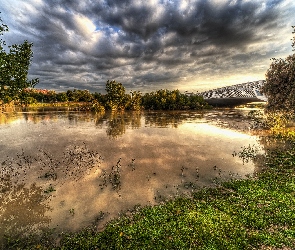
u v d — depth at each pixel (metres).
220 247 6.88
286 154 17.14
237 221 8.23
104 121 38.84
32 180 12.55
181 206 9.47
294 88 21.58
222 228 7.80
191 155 17.44
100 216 8.97
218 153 17.98
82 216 8.97
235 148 19.53
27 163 15.46
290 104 22.22
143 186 11.80
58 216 8.97
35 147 19.89
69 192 11.05
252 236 7.36
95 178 12.85
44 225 8.38
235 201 9.88
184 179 12.76
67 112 57.88
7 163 15.46
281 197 9.98
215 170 14.19
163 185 11.95
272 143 21.09
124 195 10.76
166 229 7.80
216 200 9.98
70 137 24.38
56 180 12.55
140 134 26.16
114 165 15.05
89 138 23.83
